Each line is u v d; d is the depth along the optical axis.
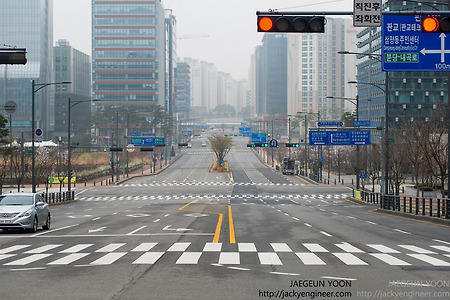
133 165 113.12
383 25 16.64
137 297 9.46
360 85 111.62
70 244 18.36
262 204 48.28
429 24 14.84
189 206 44.62
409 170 73.44
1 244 18.50
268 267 12.88
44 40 182.25
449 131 27.00
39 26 176.00
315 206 46.00
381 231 23.00
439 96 88.56
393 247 17.19
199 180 90.50
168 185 80.75
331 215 34.25
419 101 88.75
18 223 21.95
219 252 15.80
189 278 11.34
